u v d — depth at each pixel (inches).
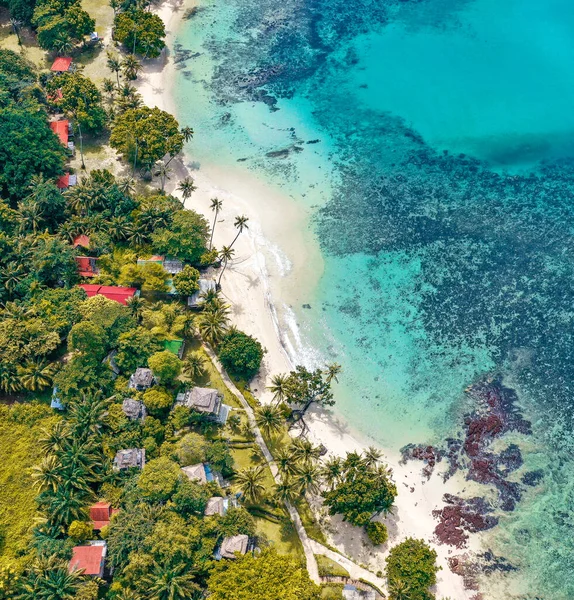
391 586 2564.0
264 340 3506.4
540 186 4503.0
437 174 4534.9
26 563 2506.2
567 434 3260.3
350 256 3971.5
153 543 2477.9
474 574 2775.6
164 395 3004.4
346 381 3393.2
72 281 3518.7
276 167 4471.0
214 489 2746.1
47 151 3927.2
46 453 2787.9
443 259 3993.6
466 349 3572.8
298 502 2876.5
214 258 3725.4
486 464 3122.5
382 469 2822.3
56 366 3161.9
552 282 3902.6
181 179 4303.6
